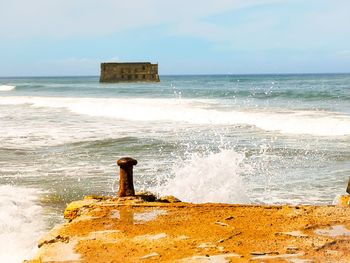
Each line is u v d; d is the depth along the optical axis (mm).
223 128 24516
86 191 12289
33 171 14758
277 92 56312
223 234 5543
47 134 22859
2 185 12797
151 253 4930
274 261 4645
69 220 6906
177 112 31672
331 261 4652
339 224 5938
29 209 10492
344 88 73125
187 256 4805
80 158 17031
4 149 18781
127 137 21547
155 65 131625
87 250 5070
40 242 5598
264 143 19781
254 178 13945
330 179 13500
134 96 63125
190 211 6605
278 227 5812
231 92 64562
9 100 49500
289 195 11898
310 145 19062
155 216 6363
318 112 30438
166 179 13602
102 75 128750
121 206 6879
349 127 22766
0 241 8344
